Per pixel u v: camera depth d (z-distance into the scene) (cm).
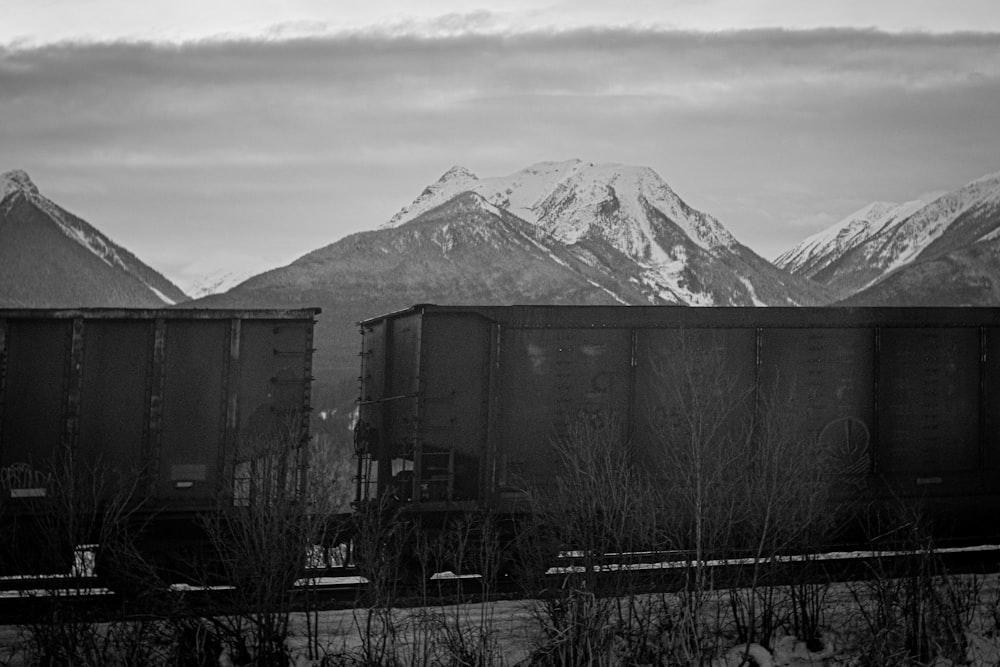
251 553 1130
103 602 1211
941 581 1345
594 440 1329
